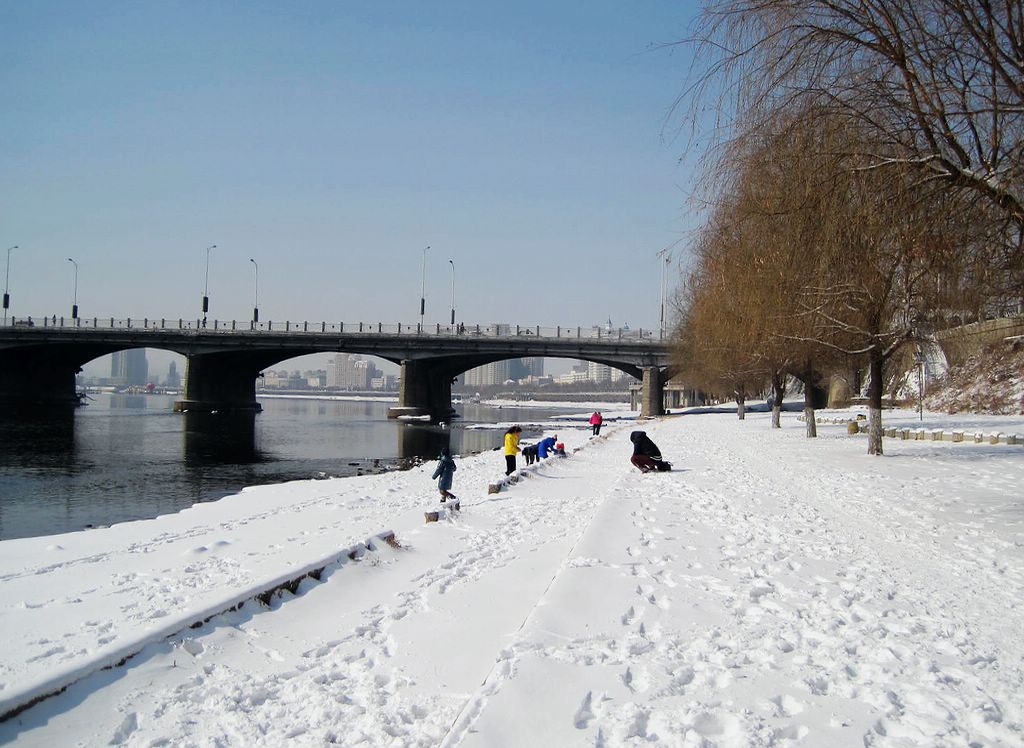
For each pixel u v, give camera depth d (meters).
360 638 7.53
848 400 81.38
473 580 9.82
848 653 6.53
